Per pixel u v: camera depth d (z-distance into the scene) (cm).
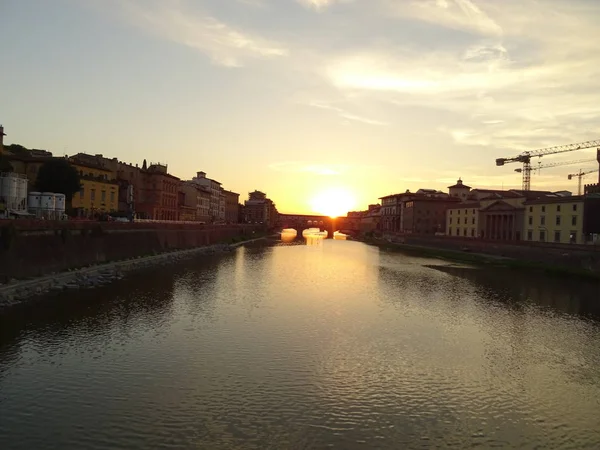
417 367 3036
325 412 2339
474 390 2689
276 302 5000
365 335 3747
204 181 19988
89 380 2655
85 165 9544
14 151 10169
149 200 13262
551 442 2131
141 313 4244
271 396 2502
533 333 3959
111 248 7206
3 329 3547
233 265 8712
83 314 4081
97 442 1995
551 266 8525
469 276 7644
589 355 3394
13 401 2366
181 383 2642
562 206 10119
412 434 2153
